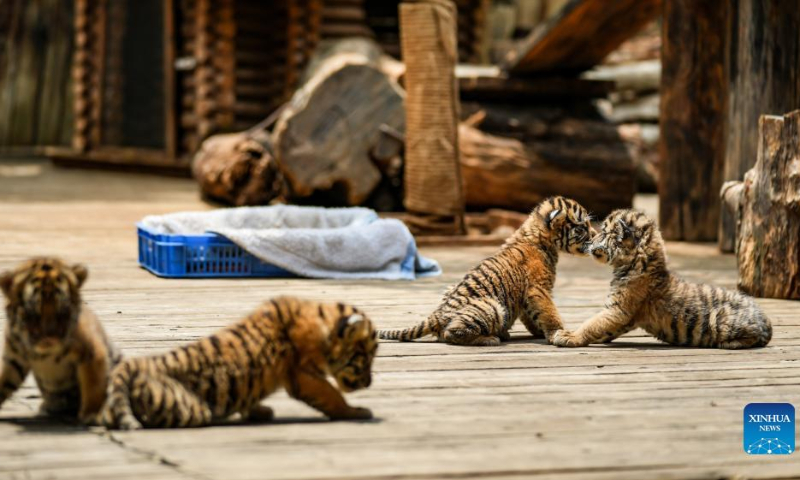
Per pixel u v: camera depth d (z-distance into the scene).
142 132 16.70
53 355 7.81
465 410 8.06
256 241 9.83
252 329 7.87
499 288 8.73
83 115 17.62
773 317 9.19
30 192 13.41
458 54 15.91
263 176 12.04
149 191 13.85
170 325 8.88
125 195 13.22
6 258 10.20
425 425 7.95
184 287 9.59
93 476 7.04
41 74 20.34
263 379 7.87
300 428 7.91
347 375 7.91
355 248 9.91
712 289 8.73
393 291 9.59
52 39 20.36
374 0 16.08
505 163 11.60
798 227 9.48
